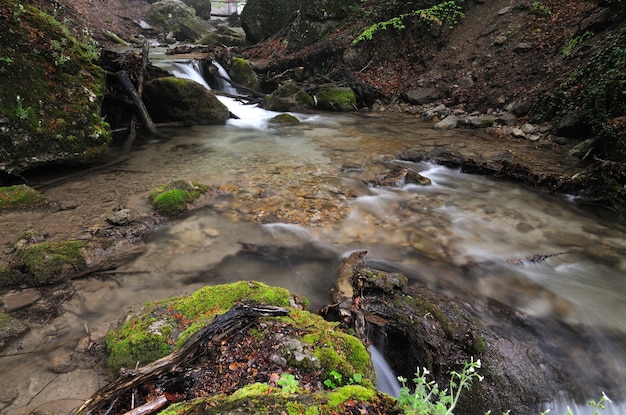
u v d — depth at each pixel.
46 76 6.89
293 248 5.11
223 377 2.50
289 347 2.70
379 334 3.65
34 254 4.26
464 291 4.32
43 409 2.55
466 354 3.46
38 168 7.03
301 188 6.93
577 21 11.31
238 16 38.50
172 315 3.30
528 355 3.49
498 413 3.14
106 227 5.24
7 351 3.14
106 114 10.20
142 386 2.45
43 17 7.26
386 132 10.88
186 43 25.03
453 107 12.34
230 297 3.50
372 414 2.09
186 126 11.41
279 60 17.14
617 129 7.29
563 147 8.80
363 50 15.50
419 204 6.58
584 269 4.81
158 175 7.34
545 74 10.88
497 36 12.89
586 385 3.31
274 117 12.12
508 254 5.12
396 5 15.56
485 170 7.88
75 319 3.59
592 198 6.57
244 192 6.68
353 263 4.59
